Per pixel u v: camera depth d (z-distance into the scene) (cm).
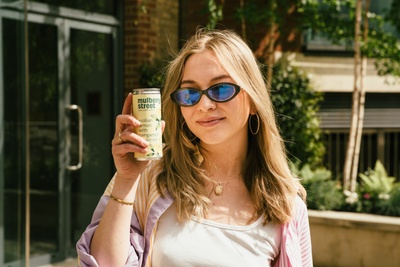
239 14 775
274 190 206
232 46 197
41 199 630
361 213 659
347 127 916
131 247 187
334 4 828
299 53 870
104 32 717
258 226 200
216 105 194
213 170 208
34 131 622
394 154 950
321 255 637
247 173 210
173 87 202
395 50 832
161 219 196
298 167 784
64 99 657
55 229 647
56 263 643
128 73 743
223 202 203
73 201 670
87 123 693
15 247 464
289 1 819
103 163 718
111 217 183
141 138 179
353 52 902
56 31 647
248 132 215
